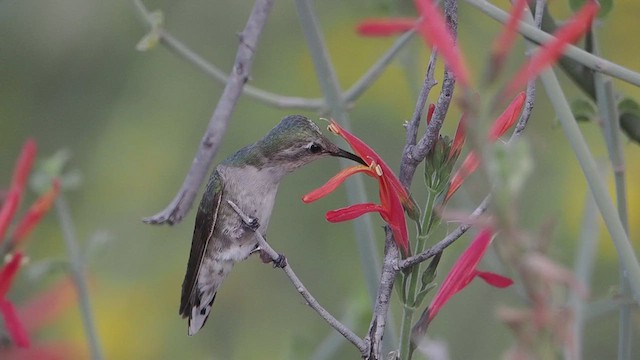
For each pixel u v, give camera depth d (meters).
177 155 11.52
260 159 6.98
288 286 10.96
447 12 3.89
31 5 11.67
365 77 6.46
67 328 9.61
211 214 7.04
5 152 12.02
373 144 10.95
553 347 3.36
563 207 8.82
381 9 7.48
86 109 11.78
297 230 11.03
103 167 11.53
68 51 11.77
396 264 4.13
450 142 4.29
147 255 11.20
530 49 4.63
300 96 11.53
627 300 5.06
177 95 11.67
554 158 9.23
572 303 4.56
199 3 11.73
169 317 10.84
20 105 11.96
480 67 10.17
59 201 6.24
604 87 5.29
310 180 11.10
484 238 4.34
